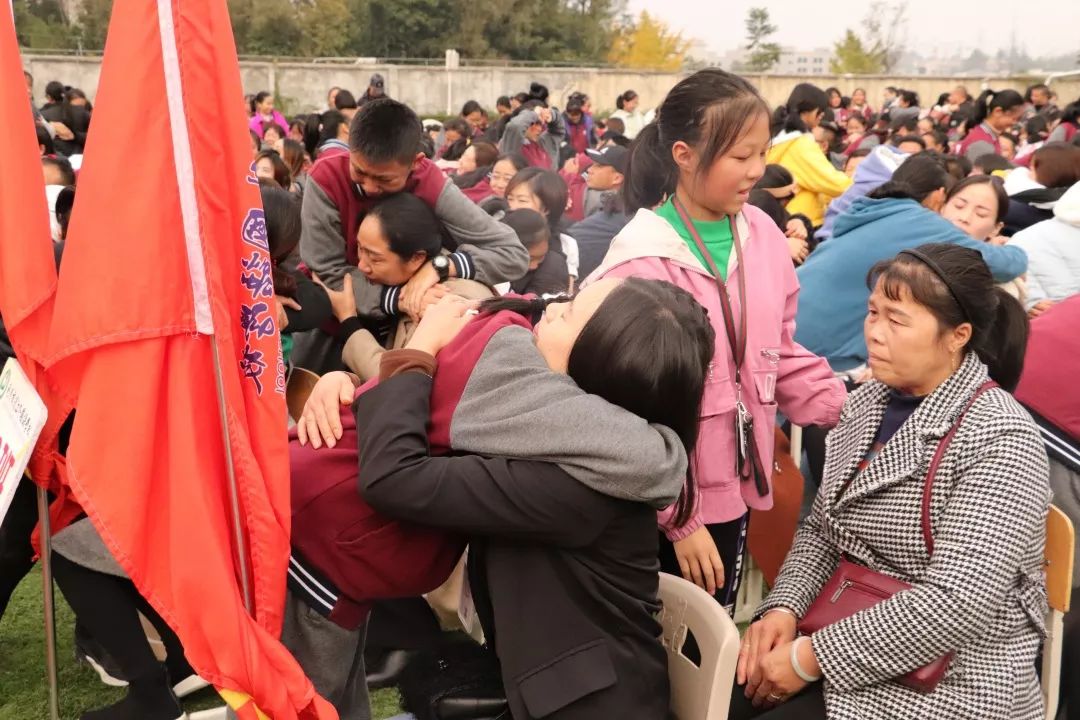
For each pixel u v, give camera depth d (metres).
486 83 29.08
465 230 2.84
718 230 2.14
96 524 1.52
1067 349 2.44
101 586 2.12
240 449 1.52
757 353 2.13
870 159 4.51
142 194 1.47
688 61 58.06
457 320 1.68
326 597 1.66
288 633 1.71
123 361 1.51
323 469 1.66
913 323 1.83
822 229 4.58
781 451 2.72
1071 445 2.44
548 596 1.54
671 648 1.76
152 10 1.45
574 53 52.88
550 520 1.48
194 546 1.50
